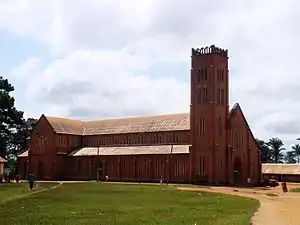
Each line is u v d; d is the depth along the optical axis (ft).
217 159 400.47
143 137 472.44
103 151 483.51
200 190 290.76
